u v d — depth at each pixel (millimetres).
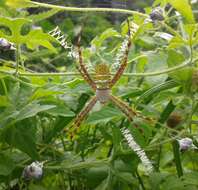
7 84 155
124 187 153
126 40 148
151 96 165
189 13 152
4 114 142
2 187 156
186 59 163
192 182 147
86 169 155
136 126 151
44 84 153
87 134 166
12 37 147
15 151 159
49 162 158
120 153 151
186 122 161
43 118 165
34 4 159
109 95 148
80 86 156
